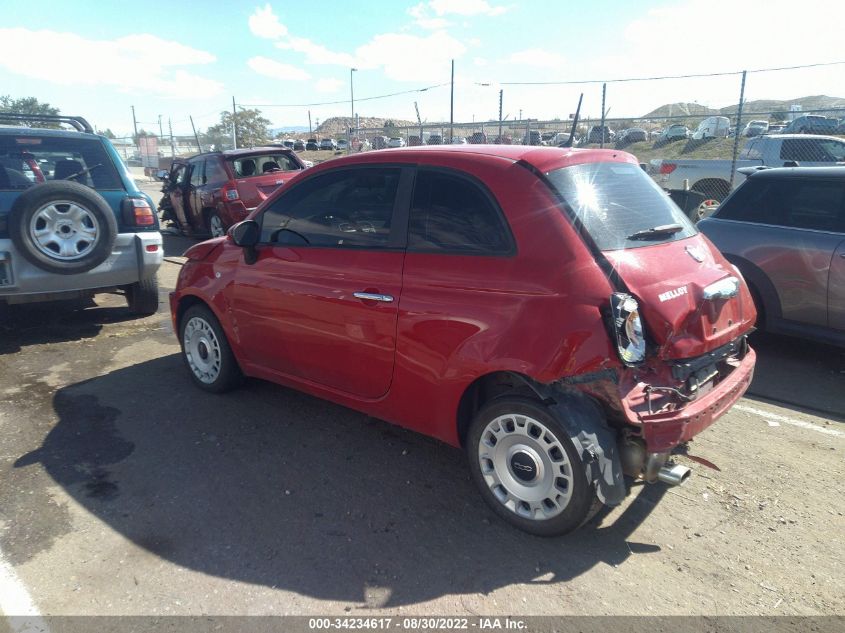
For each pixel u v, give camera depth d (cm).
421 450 386
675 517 320
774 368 537
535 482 293
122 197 612
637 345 270
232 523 308
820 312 527
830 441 404
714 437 408
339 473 357
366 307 338
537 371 272
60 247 550
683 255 318
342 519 313
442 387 312
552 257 280
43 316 684
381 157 352
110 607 252
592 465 269
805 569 281
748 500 336
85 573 271
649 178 374
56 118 713
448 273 307
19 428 407
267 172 1132
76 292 590
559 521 286
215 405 446
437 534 302
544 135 1903
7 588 261
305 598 258
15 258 545
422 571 275
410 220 330
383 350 335
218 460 370
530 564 281
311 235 378
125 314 694
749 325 349
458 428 320
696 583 271
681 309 287
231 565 277
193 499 328
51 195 535
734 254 572
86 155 615
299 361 390
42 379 494
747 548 295
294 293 376
